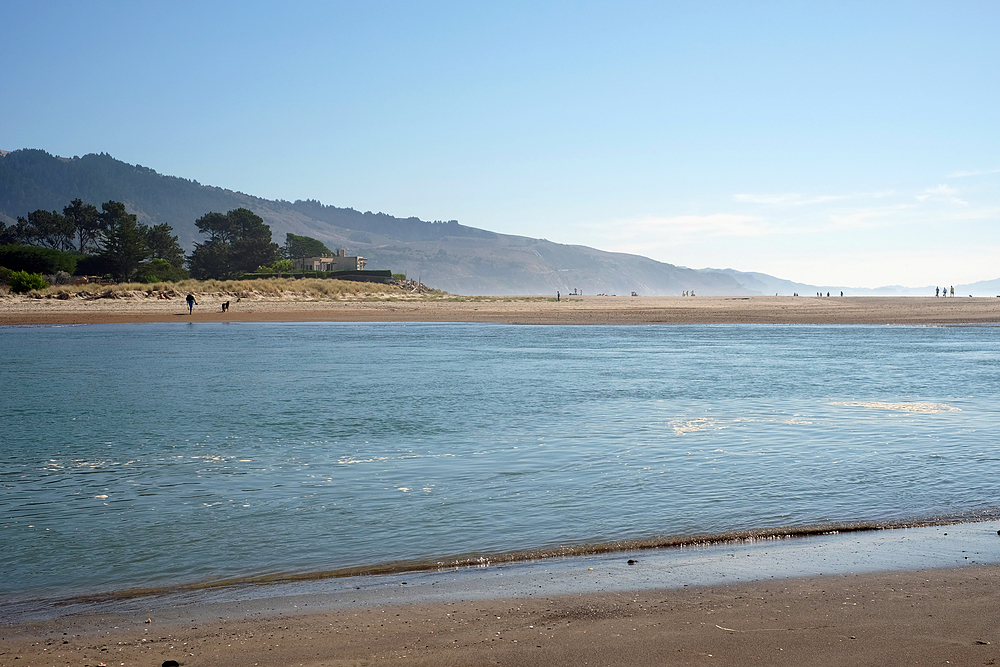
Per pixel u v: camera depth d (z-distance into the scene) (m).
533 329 59.72
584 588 7.29
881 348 41.19
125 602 7.24
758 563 8.04
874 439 15.63
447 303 99.31
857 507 10.52
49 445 15.27
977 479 12.12
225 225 190.88
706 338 49.72
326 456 14.16
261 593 7.43
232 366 31.38
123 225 142.00
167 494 11.49
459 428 17.09
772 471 12.78
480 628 6.19
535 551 8.70
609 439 15.74
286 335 52.16
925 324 64.81
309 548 8.91
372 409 19.94
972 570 7.58
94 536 9.45
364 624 6.36
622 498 11.09
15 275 95.44
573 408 20.06
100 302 84.75
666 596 6.97
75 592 7.58
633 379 26.67
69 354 37.09
